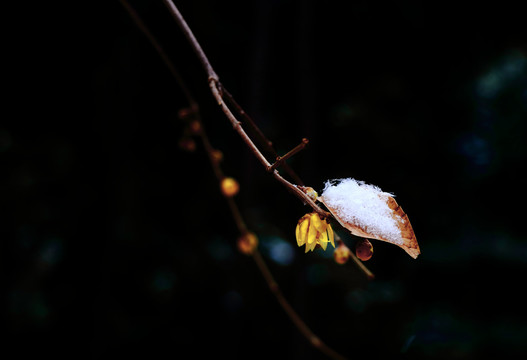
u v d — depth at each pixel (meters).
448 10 4.10
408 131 4.38
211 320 3.44
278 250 3.53
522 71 5.89
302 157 3.62
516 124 6.18
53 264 3.23
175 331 3.37
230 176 3.58
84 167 3.43
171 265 3.38
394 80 4.22
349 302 3.98
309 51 3.57
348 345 3.89
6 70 3.40
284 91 3.80
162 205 3.62
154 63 3.47
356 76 4.11
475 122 5.50
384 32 4.01
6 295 3.11
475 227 5.53
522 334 4.51
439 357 4.03
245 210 3.38
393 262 4.52
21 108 3.47
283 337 3.57
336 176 4.11
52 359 3.07
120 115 3.38
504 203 5.99
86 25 3.38
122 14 3.30
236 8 3.59
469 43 4.37
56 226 3.33
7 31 3.35
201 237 3.59
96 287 3.18
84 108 3.47
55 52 3.44
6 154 3.35
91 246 3.27
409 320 4.25
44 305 3.10
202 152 3.55
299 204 3.73
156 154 3.58
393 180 4.43
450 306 4.73
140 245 3.30
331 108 4.09
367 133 4.14
